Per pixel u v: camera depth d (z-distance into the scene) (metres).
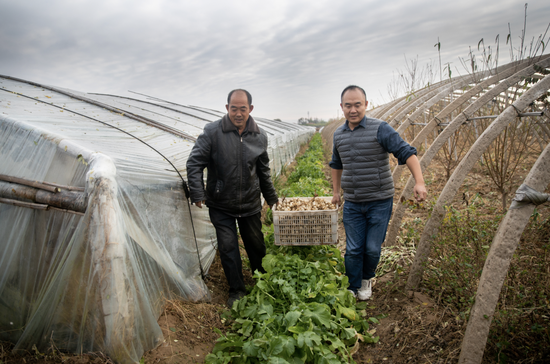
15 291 2.36
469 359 2.08
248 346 2.20
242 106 2.91
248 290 3.33
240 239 4.57
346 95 2.98
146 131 4.18
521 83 4.54
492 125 2.88
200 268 3.34
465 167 2.95
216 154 2.99
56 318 2.15
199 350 2.43
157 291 2.65
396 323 2.80
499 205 4.57
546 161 1.91
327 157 15.34
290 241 3.46
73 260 2.06
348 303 2.88
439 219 3.05
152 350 2.30
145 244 2.54
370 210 3.09
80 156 2.30
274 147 9.26
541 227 3.07
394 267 3.75
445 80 7.57
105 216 2.03
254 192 3.17
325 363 2.11
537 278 2.42
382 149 2.98
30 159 2.49
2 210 2.45
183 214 3.17
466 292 2.66
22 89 4.88
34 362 2.09
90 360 2.07
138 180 2.61
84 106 4.75
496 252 2.02
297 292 2.85
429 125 4.71
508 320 2.31
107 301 2.01
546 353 2.13
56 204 2.21
